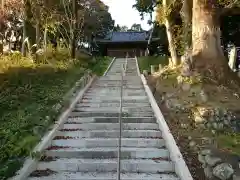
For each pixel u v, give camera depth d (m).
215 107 9.34
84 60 23.39
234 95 10.87
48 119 8.32
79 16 25.41
